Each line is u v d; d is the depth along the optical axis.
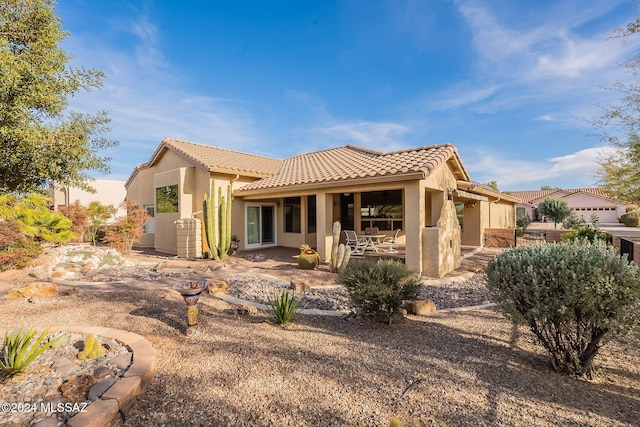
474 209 18.89
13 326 5.55
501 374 3.97
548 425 2.97
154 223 18.45
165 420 3.08
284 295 6.20
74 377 3.63
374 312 5.99
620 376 3.91
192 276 10.12
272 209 18.52
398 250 15.80
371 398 3.43
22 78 6.10
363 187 11.46
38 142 6.39
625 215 39.66
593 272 3.62
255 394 3.52
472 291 8.63
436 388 3.63
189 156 16.00
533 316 3.97
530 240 21.12
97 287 8.54
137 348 4.47
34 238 12.12
